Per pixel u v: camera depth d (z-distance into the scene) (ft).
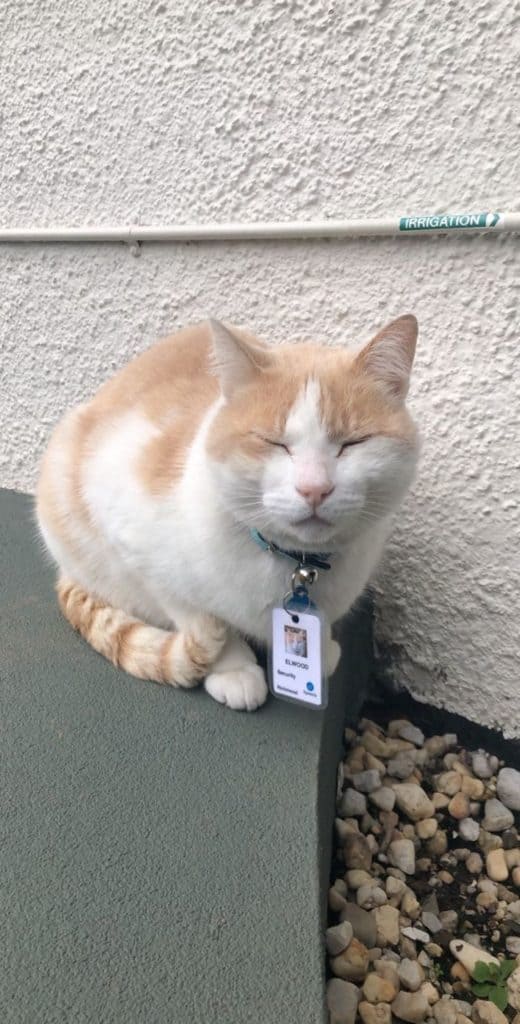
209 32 4.31
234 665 3.92
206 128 4.56
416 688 5.16
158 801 3.21
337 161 4.19
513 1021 3.35
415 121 3.89
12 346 6.17
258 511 3.18
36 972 2.48
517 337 3.98
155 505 3.65
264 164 4.44
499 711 4.80
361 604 4.91
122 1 4.51
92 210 5.28
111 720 3.70
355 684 4.98
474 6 3.55
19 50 5.07
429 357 4.29
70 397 6.07
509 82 3.60
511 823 4.38
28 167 5.42
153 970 2.50
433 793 4.62
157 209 4.98
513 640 4.57
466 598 4.65
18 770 3.35
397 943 3.63
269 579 3.47
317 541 3.15
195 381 4.23
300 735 3.62
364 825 4.31
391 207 4.13
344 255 4.37
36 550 5.47
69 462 4.32
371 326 4.45
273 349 3.76
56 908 2.70
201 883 2.84
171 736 3.60
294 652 3.51
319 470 2.97
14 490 6.63
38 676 4.03
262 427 3.09
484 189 3.85
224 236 4.66
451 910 3.87
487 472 4.30
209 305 5.04
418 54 3.76
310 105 4.16
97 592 4.47
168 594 3.84
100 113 4.93
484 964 3.49
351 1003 3.19
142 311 5.35
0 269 5.90
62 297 5.70
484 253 3.92
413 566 4.79
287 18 4.03
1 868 2.85
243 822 3.12
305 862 2.94
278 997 2.43
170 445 3.82
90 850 2.95
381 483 3.18
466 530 4.50
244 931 2.65
